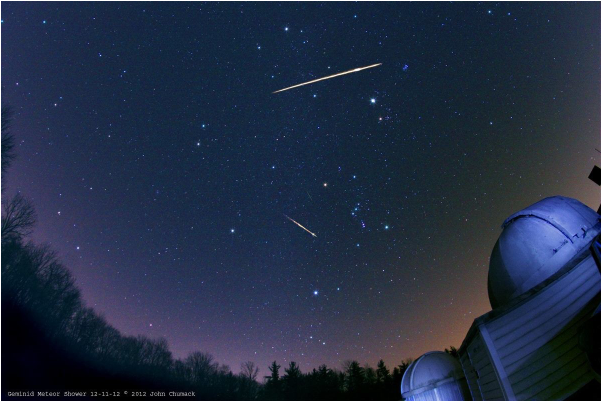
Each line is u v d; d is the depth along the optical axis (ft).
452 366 46.83
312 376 181.16
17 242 55.88
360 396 164.14
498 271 38.32
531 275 35.53
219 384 148.77
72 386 72.18
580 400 27.43
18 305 62.23
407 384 48.01
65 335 80.12
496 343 31.07
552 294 30.91
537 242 36.06
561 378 28.50
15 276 60.85
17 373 61.05
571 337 29.17
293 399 165.17
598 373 25.20
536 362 29.53
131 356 109.91
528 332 30.53
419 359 49.52
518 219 39.17
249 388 164.45
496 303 39.52
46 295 69.72
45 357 68.54
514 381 29.50
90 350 89.40
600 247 27.63
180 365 134.82
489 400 33.88
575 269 31.07
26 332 63.98
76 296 79.10
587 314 29.27
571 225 35.70
